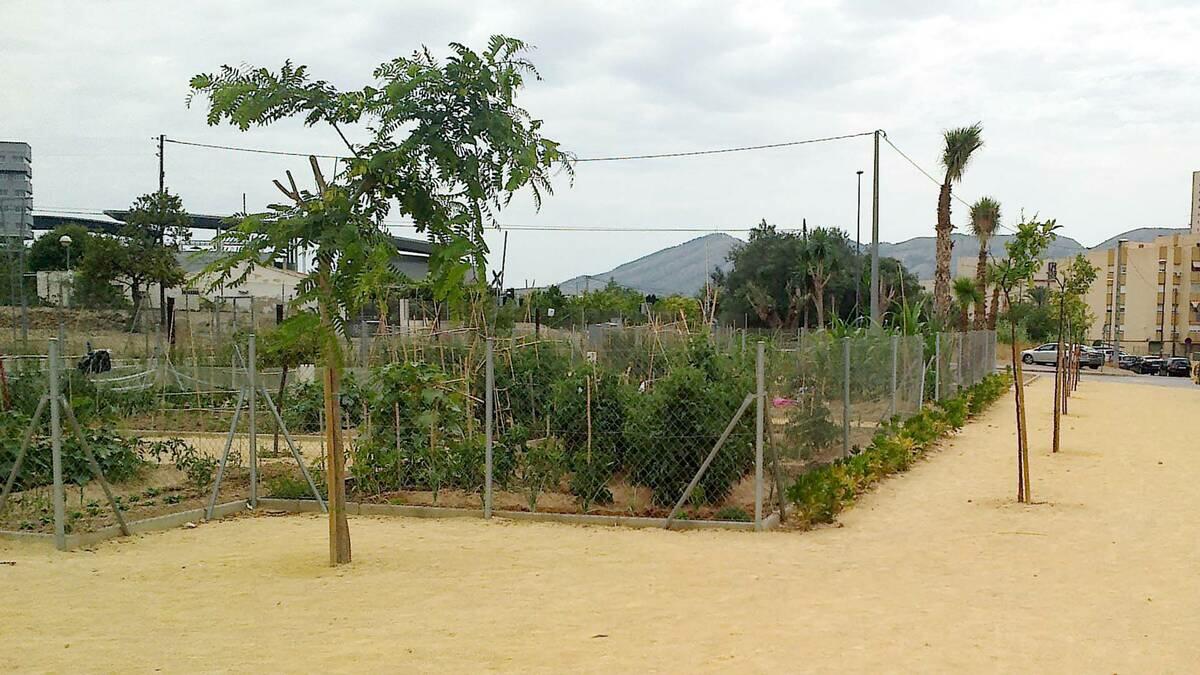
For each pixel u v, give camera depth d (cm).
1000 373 3412
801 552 822
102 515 989
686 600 662
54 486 875
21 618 627
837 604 651
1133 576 736
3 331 2941
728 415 989
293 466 1259
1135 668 525
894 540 871
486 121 702
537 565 776
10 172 3522
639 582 716
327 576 741
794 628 593
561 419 1033
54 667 523
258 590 699
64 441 1028
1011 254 1677
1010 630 593
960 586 704
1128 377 4781
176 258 3394
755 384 992
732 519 952
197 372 1708
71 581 733
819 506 945
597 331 2002
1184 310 7650
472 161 710
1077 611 638
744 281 6100
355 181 711
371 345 1778
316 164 703
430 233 736
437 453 1079
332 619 618
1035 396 2903
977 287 3097
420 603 657
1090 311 6969
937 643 564
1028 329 5959
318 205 696
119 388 1527
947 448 1573
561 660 529
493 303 1684
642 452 1002
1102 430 1864
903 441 1385
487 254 731
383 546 856
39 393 1174
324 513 1046
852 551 826
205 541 895
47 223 5566
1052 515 988
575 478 1022
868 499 1090
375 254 688
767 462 1009
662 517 966
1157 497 1095
